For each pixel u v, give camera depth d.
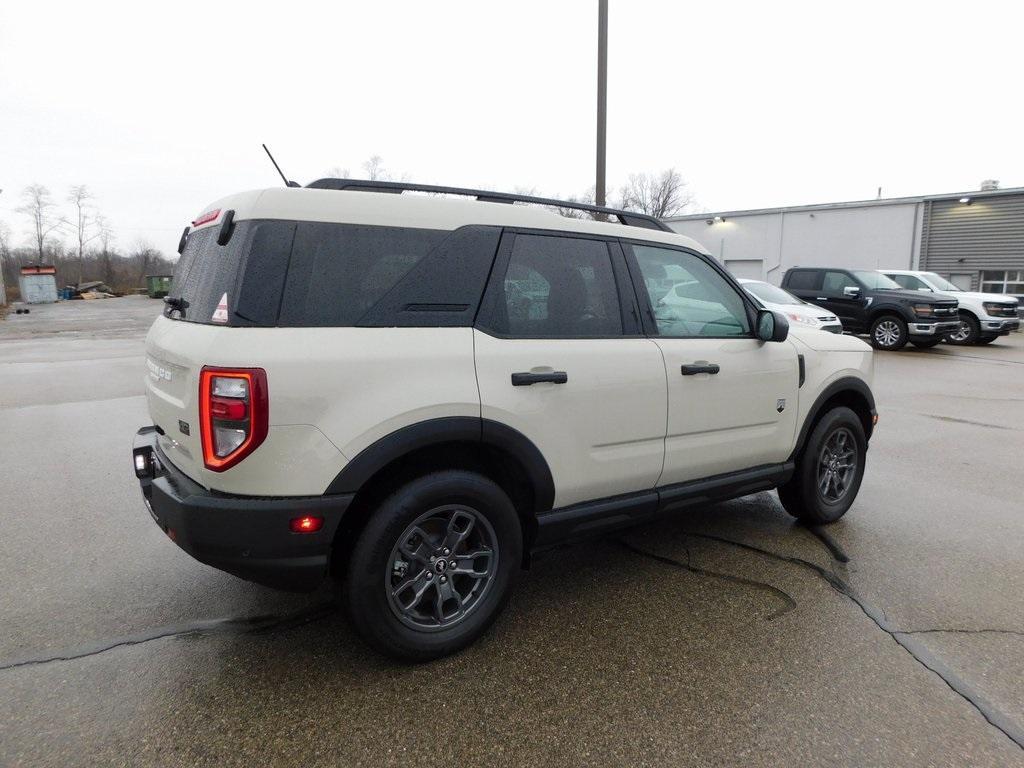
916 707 2.41
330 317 2.38
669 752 2.17
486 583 2.76
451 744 2.20
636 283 3.25
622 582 3.41
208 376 2.23
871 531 4.13
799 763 2.12
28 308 36.28
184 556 3.71
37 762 2.10
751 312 3.72
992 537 4.04
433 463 2.67
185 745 2.18
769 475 3.76
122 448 6.16
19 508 4.51
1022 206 22.98
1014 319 15.98
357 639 2.85
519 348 2.75
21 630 2.91
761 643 2.83
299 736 2.23
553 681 2.55
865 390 4.27
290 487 2.29
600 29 10.38
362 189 2.80
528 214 2.94
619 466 3.09
